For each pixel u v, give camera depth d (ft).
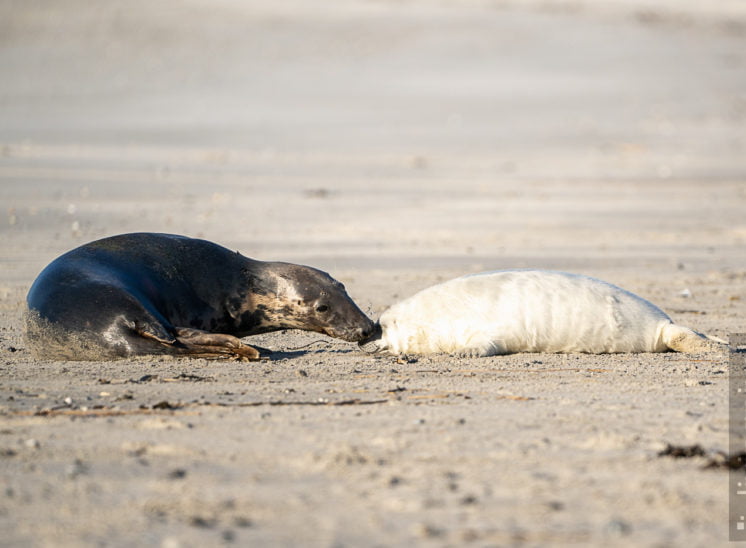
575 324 118.11
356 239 267.80
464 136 616.39
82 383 99.60
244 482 65.62
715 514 59.93
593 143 592.60
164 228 276.41
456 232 286.87
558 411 86.89
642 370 107.76
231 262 123.13
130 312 112.37
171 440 75.92
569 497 62.90
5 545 54.80
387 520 58.54
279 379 102.47
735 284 204.03
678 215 333.83
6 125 589.32
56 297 114.32
